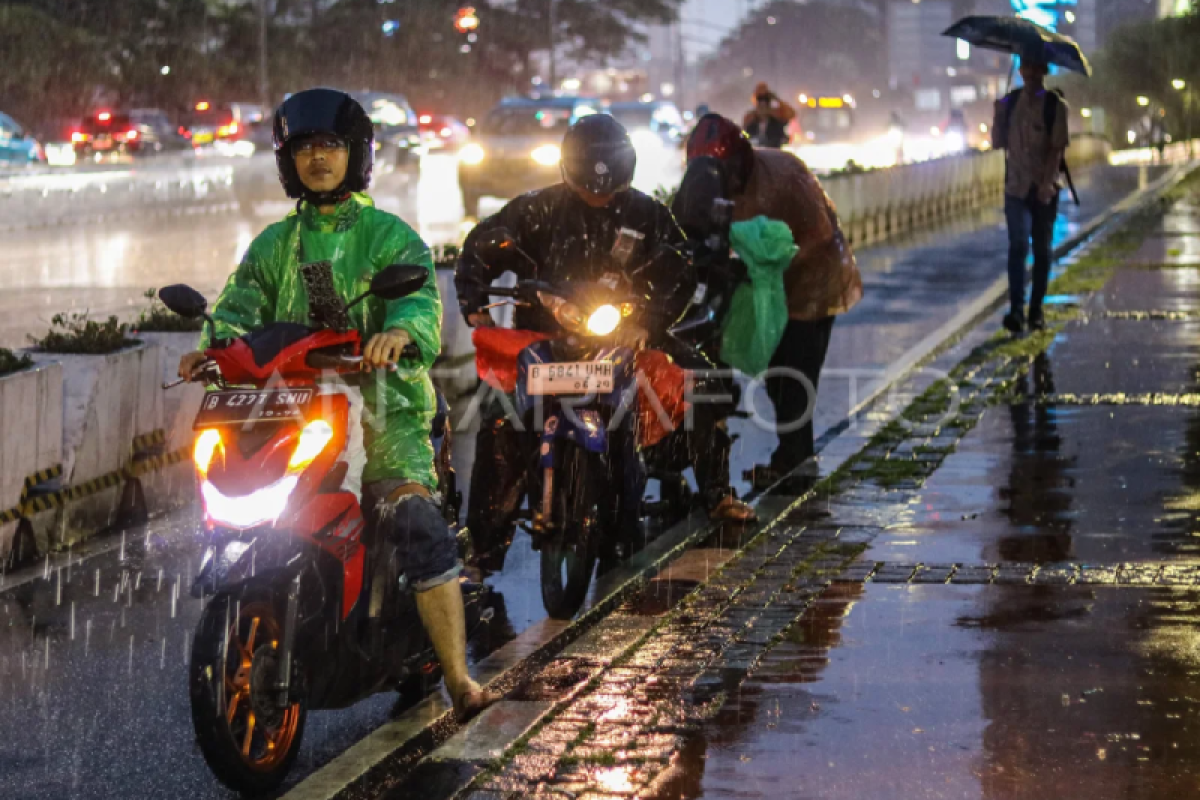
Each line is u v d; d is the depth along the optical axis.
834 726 8.32
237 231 38.91
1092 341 21.27
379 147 54.97
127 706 9.22
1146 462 14.42
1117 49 113.94
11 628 10.63
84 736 8.77
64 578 11.78
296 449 7.73
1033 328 22.31
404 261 8.65
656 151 54.53
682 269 11.13
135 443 13.84
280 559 7.71
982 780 7.59
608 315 10.23
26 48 83.19
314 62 107.75
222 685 7.56
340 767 8.19
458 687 8.59
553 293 10.35
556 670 9.34
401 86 112.12
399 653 8.59
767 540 12.21
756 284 13.70
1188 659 9.25
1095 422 16.23
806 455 14.63
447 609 8.53
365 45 110.81
